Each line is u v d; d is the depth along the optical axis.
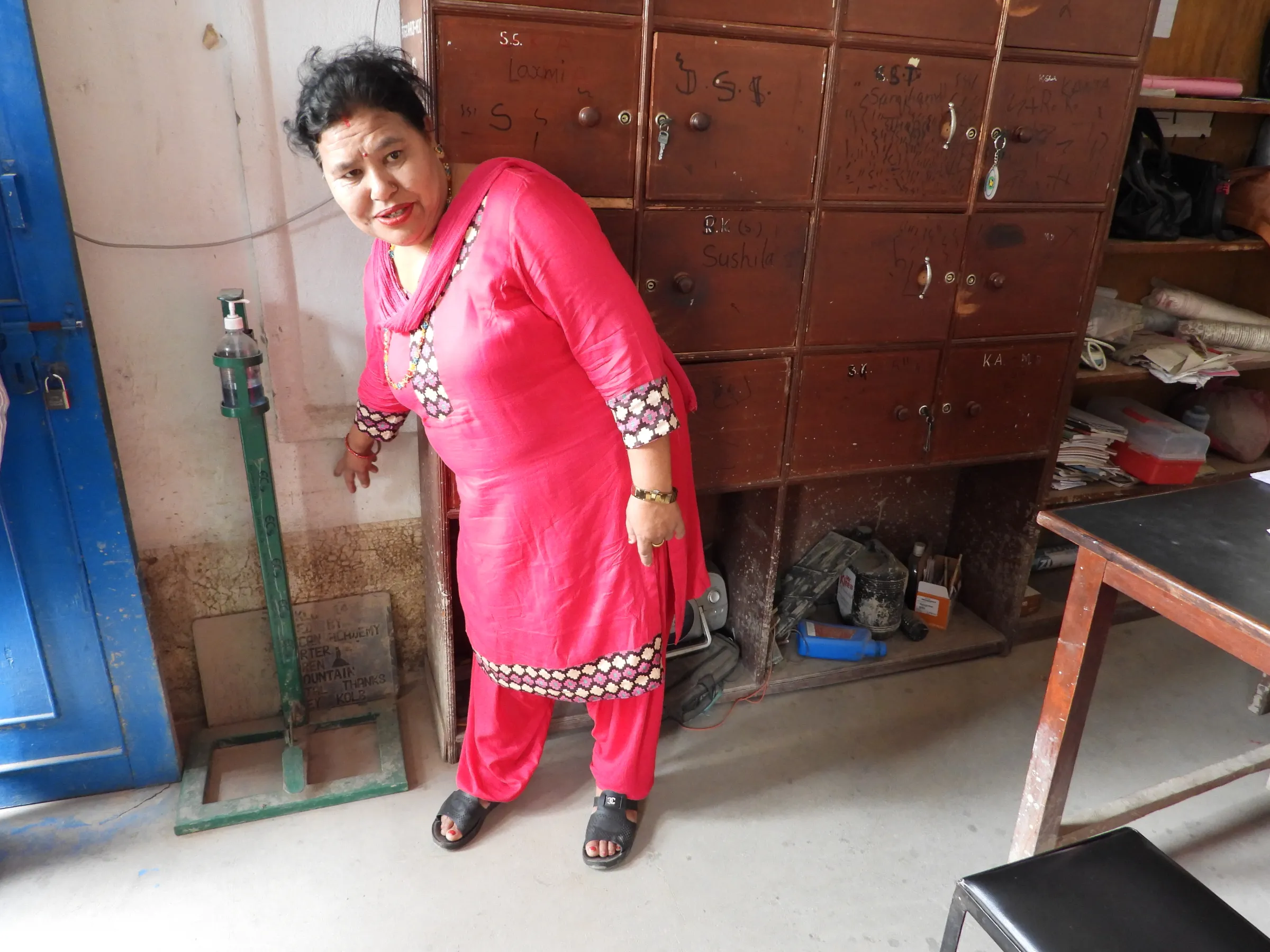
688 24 1.62
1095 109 2.02
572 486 1.50
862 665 2.45
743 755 2.16
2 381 1.54
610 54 1.60
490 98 1.56
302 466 2.06
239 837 1.86
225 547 2.08
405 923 1.67
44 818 1.90
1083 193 2.10
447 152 1.56
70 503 1.72
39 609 1.77
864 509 2.69
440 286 1.35
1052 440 2.36
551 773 2.08
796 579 2.54
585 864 1.82
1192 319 2.67
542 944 1.64
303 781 1.96
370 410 1.82
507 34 1.53
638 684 1.70
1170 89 2.29
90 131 1.66
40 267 1.56
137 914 1.67
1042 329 2.21
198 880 1.75
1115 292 2.59
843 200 1.88
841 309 1.98
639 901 1.74
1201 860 1.88
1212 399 2.87
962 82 1.88
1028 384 2.25
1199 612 1.29
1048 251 2.12
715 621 2.43
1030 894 1.15
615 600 1.60
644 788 1.87
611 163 1.67
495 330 1.33
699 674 2.30
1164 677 2.55
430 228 1.38
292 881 1.76
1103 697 2.45
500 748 1.88
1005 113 1.94
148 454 1.94
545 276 1.29
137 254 1.77
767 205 1.82
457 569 1.88
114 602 1.82
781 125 1.76
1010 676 2.52
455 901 1.72
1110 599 1.48
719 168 1.75
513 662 1.70
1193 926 1.11
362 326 1.98
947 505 2.78
